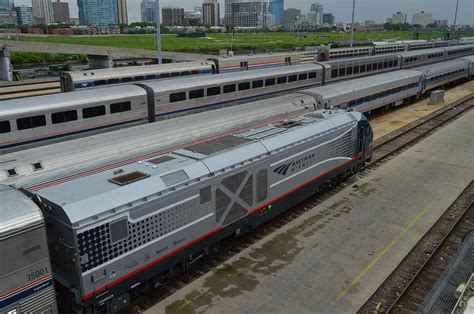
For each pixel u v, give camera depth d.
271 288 12.11
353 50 61.16
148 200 10.40
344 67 39.12
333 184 19.45
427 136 29.30
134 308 11.26
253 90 29.72
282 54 48.53
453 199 18.47
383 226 15.93
